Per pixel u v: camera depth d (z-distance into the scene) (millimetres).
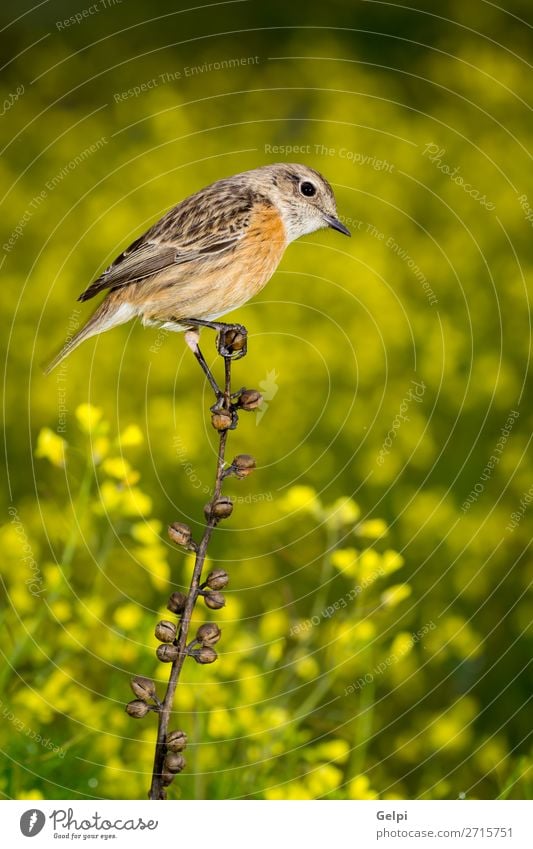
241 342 6020
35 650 7723
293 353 12820
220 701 7605
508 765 8445
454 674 9281
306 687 8883
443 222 15047
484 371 12219
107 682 8336
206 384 12625
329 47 18250
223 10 18734
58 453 7801
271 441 11945
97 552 9867
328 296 13531
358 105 17062
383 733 8898
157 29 18578
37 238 14656
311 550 10555
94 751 7418
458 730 8578
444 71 17688
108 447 7680
